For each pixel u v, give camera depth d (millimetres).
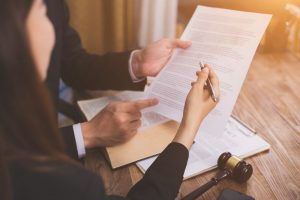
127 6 1505
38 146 356
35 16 387
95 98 969
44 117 352
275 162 698
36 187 371
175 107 750
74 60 1012
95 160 710
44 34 412
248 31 755
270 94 957
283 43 1205
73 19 1459
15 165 364
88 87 1007
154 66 895
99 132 714
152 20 1572
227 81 712
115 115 717
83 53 1039
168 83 796
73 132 718
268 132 793
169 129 752
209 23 834
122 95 938
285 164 693
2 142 345
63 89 1111
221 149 715
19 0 320
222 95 699
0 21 303
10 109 331
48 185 375
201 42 818
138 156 694
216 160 683
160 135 737
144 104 751
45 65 442
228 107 686
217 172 665
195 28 855
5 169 349
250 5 1240
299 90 979
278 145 748
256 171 674
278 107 895
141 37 1619
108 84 970
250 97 940
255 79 1037
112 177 662
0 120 336
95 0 1454
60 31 905
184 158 573
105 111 747
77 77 1004
